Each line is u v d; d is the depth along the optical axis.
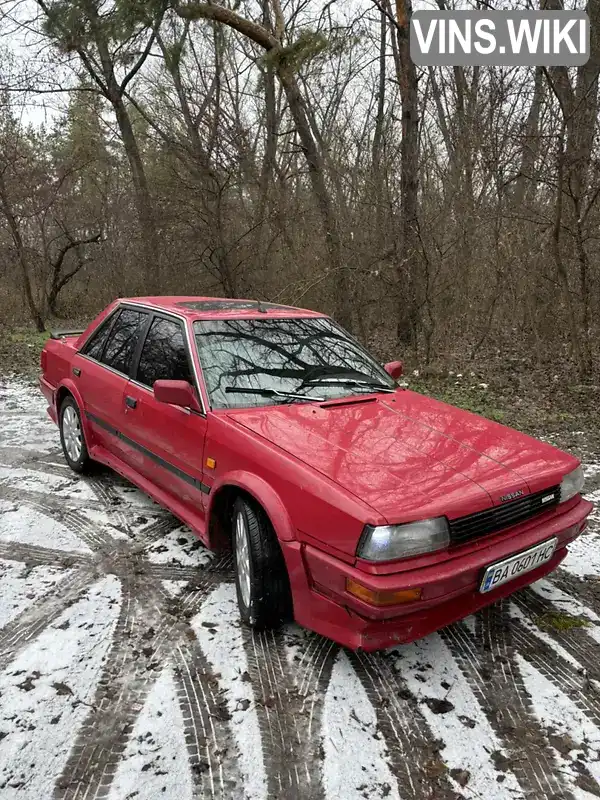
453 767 2.11
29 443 5.78
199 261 12.66
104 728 2.24
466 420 3.31
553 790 2.02
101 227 17.84
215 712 2.33
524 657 2.73
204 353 3.46
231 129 12.16
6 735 2.19
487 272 11.47
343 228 10.55
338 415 3.19
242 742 2.19
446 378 9.36
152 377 3.75
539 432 6.45
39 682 2.47
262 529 2.71
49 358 5.21
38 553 3.56
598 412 7.26
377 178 10.22
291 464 2.62
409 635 2.36
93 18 11.45
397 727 2.29
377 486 2.46
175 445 3.38
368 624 2.29
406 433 3.01
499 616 3.05
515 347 11.59
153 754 2.13
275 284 12.25
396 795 2.00
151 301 4.27
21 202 16.03
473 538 2.46
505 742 2.23
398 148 10.59
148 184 13.70
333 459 2.67
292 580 2.53
